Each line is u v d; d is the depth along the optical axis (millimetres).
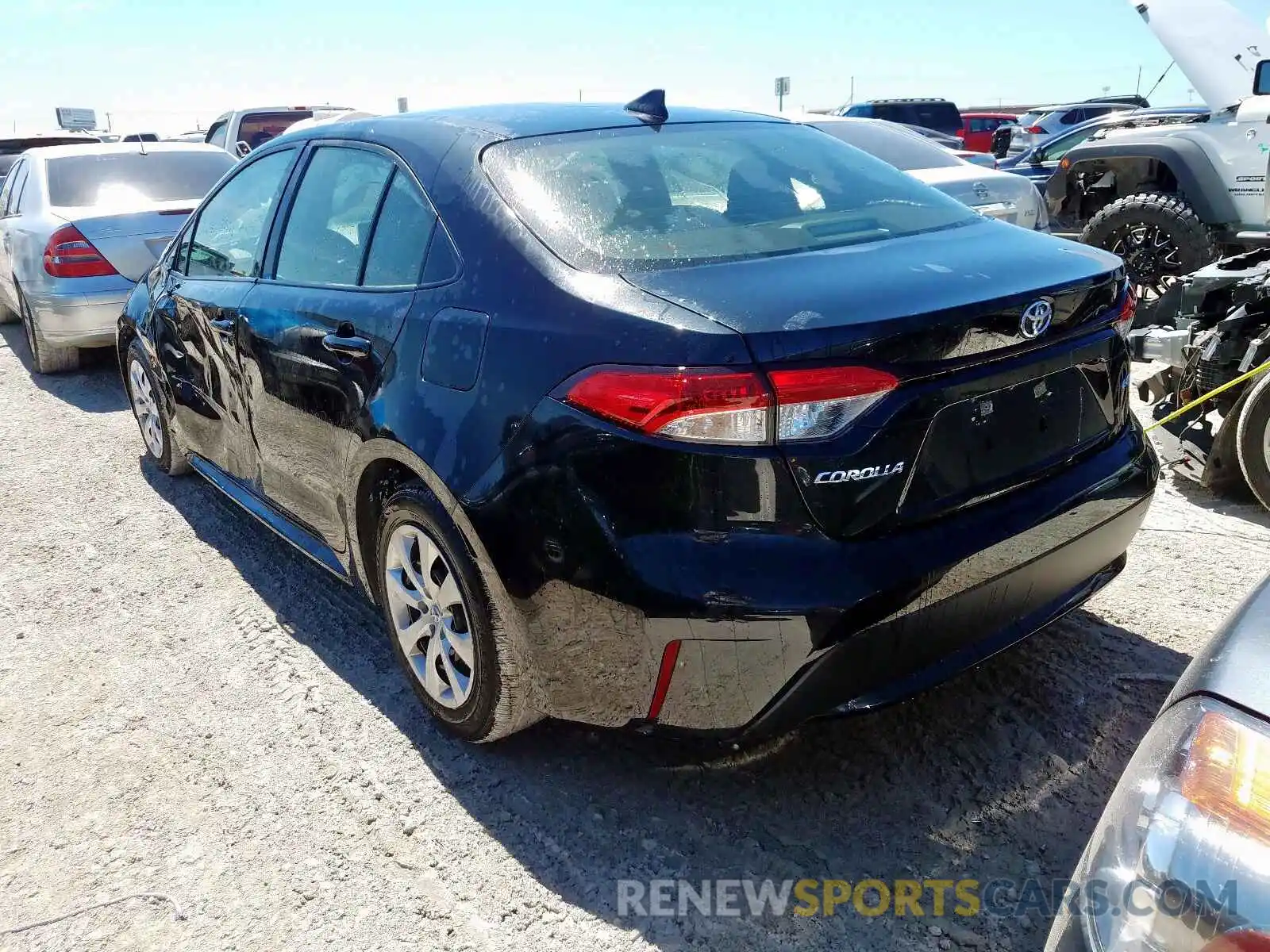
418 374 2625
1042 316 2314
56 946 2258
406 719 2998
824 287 2217
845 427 2070
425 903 2318
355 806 2645
